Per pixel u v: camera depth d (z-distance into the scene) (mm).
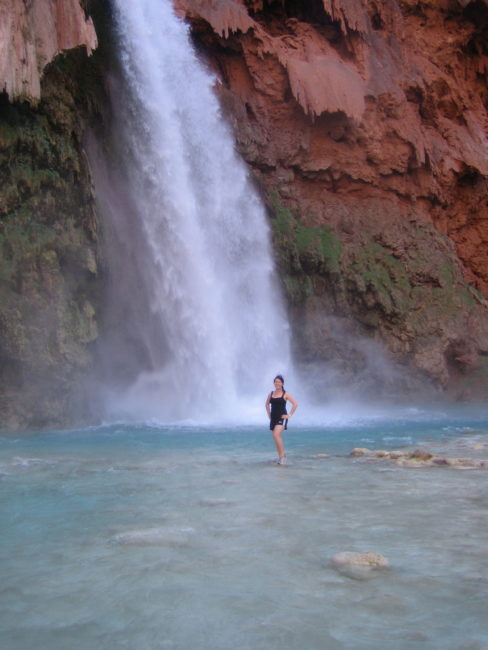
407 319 28266
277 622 2982
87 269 16609
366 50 29016
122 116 20906
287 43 28047
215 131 24734
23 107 15625
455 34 33312
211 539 4441
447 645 2721
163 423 17344
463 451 10062
